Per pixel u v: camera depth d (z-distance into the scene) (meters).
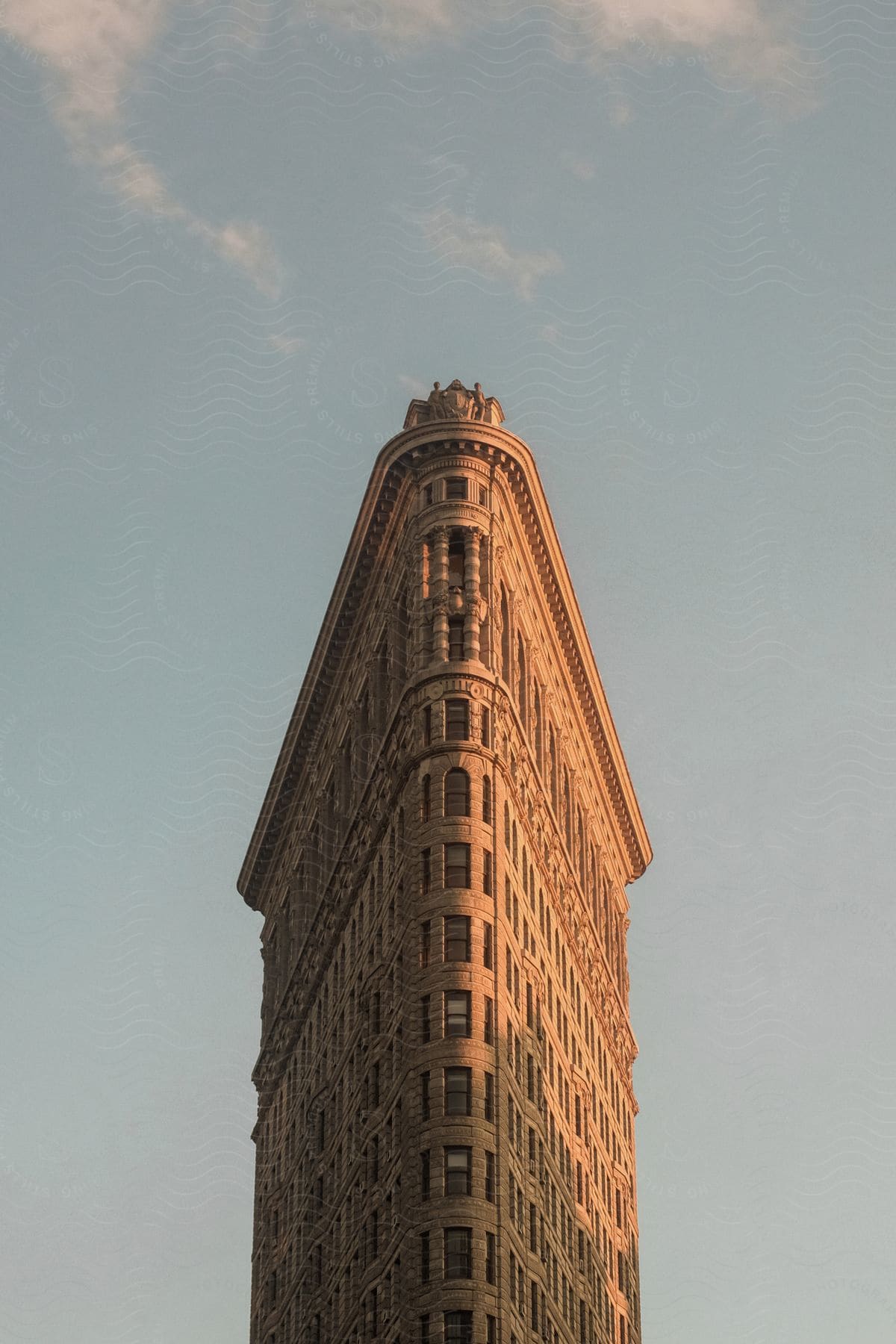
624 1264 185.25
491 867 151.88
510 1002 150.88
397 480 167.12
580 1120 173.88
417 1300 136.50
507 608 165.38
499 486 165.38
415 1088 143.88
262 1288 182.50
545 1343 148.62
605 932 197.00
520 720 166.00
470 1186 139.75
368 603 175.50
